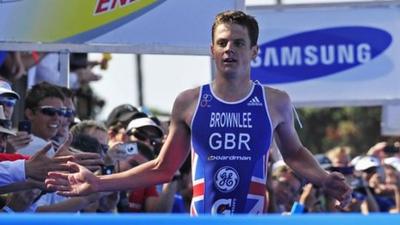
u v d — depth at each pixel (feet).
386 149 58.59
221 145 27.22
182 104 27.68
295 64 52.01
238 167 27.25
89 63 64.95
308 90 52.11
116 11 35.65
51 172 26.50
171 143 27.89
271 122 27.50
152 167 27.84
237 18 27.14
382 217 16.14
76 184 26.35
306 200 47.06
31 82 59.41
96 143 34.86
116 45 35.65
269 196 46.52
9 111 33.86
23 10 35.22
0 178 27.55
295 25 51.83
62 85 39.04
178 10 35.81
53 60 60.44
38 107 37.17
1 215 16.14
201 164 27.43
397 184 53.26
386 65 51.62
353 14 51.55
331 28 51.72
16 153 33.78
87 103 66.74
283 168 46.75
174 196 41.39
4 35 35.14
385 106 57.21
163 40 35.81
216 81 27.53
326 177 28.27
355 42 51.67
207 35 35.91
